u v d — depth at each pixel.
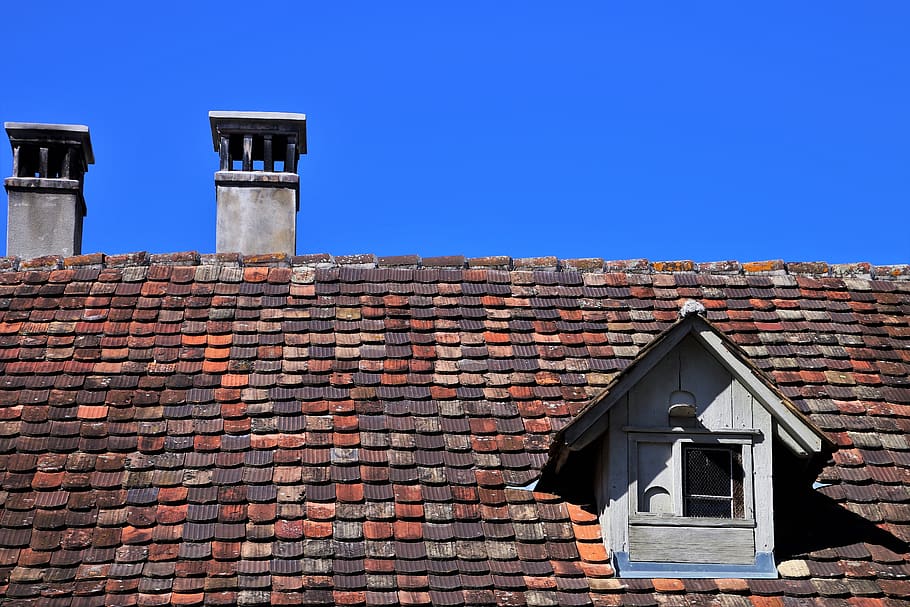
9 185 18.56
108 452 14.12
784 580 13.42
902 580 13.64
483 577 13.16
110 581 12.77
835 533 14.04
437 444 14.50
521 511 13.88
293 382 15.12
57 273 16.72
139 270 16.77
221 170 18.69
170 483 13.77
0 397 14.73
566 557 13.45
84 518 13.35
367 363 15.52
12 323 15.88
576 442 13.55
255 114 18.97
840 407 15.58
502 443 14.59
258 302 16.36
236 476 13.91
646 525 13.44
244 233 18.41
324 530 13.39
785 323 16.73
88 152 19.41
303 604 12.68
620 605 13.03
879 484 14.70
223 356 15.47
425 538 13.45
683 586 13.22
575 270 17.31
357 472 14.05
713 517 13.50
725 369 13.70
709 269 17.55
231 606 12.62
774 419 13.65
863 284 17.55
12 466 13.86
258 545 13.20
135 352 15.47
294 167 19.03
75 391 14.85
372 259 17.20
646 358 13.56
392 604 12.77
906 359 16.47
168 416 14.61
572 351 15.94
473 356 15.73
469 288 16.77
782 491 14.41
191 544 13.15
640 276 17.25
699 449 13.62
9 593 12.55
